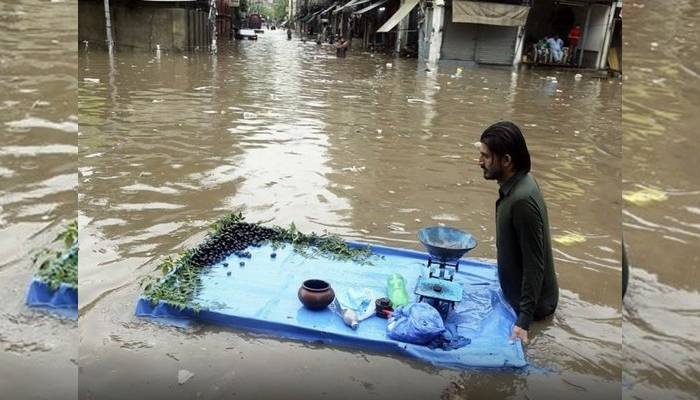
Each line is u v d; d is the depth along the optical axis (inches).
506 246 132.6
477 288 148.5
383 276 150.7
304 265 153.6
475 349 121.3
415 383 110.8
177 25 793.6
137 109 351.3
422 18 864.9
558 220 204.7
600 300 148.9
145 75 518.0
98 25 784.9
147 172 228.8
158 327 123.9
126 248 161.6
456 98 483.5
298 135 308.3
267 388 106.4
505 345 123.4
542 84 615.8
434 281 136.5
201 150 265.3
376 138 312.8
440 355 118.0
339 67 725.9
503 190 131.0
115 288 138.6
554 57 817.5
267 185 223.1
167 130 299.9
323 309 131.2
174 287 134.7
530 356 122.0
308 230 183.8
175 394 103.3
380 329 125.6
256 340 121.6
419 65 791.1
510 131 127.1
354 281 146.9
